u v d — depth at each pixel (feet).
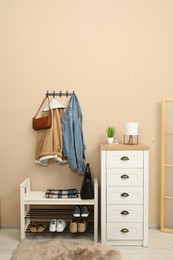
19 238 8.43
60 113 9.00
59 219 8.76
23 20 9.04
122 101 9.19
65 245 7.64
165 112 8.89
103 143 9.03
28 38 9.07
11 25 9.04
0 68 9.11
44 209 9.20
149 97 9.17
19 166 9.27
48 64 9.12
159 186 9.28
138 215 7.84
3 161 9.27
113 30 9.08
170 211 8.99
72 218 9.15
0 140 9.23
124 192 7.84
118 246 7.88
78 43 9.09
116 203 7.86
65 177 9.30
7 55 9.09
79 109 9.07
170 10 9.04
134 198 7.84
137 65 9.13
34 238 8.33
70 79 9.14
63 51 9.11
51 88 9.16
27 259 6.84
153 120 9.20
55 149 8.64
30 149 9.25
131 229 7.88
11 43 9.07
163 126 8.84
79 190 9.28
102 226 7.88
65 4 9.04
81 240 8.19
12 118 9.20
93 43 9.10
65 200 8.09
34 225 8.69
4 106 9.18
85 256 6.98
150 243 8.08
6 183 9.30
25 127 9.22
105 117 9.21
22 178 9.30
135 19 9.07
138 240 7.89
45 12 9.04
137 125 8.45
